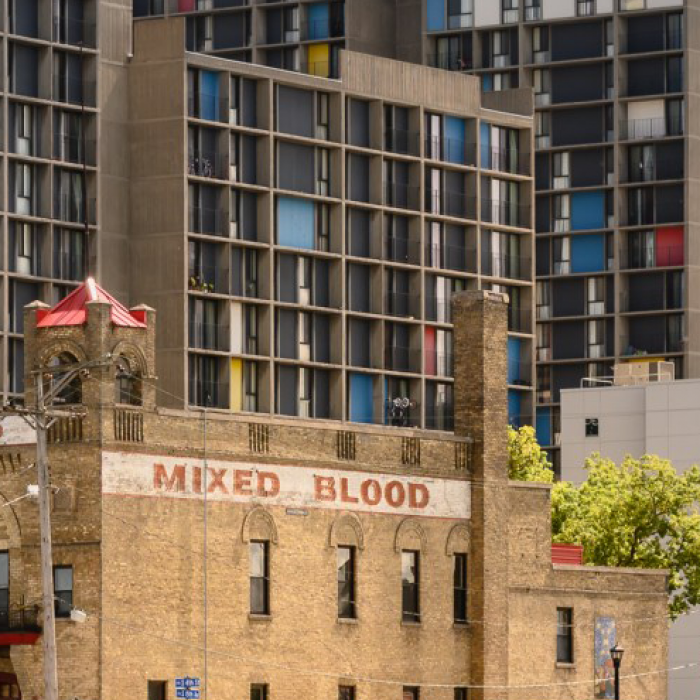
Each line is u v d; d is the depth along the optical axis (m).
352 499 147.00
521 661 156.75
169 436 137.62
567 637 160.50
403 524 150.00
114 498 134.75
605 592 162.75
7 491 135.88
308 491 144.50
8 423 136.25
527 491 158.12
